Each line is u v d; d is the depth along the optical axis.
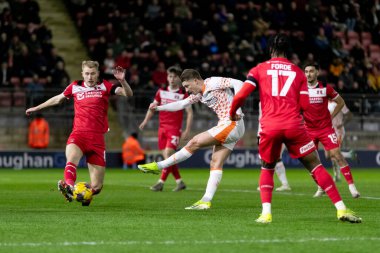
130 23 59.16
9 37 54.91
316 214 19.78
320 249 13.41
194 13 61.16
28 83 53.72
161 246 13.62
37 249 13.23
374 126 55.16
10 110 51.88
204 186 34.03
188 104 22.50
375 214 20.09
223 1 62.66
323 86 25.95
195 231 15.72
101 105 21.67
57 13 63.09
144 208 21.59
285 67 16.97
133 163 52.81
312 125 26.25
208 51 58.72
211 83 20.67
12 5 57.66
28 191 29.53
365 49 66.31
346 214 17.27
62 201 24.27
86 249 13.25
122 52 56.94
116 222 17.42
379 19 68.12
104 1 61.22
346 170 26.48
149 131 53.84
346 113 32.16
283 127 16.67
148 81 55.53
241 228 16.25
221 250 13.20
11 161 52.50
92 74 21.39
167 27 58.94
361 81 60.59
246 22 61.66
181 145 52.84
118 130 54.47
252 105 54.88
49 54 55.09
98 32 60.09
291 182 38.06
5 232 15.52
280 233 15.45
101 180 21.98
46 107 21.94
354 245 13.88
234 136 20.69
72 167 21.11
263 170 17.38
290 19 62.91
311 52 61.06
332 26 65.44
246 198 26.06
